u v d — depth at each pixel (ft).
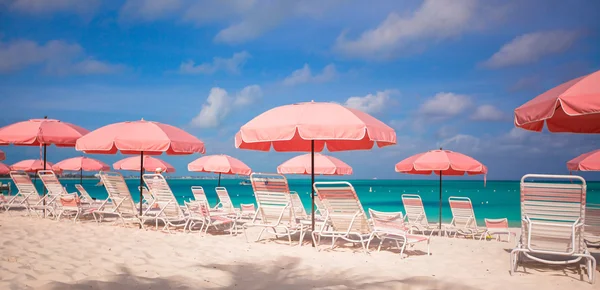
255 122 20.27
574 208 14.93
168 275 13.69
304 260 16.97
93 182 253.24
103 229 24.44
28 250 16.87
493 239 31.71
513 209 80.18
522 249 15.03
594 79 13.94
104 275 13.16
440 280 13.58
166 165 51.44
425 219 30.32
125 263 15.12
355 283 13.17
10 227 23.75
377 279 13.67
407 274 14.58
